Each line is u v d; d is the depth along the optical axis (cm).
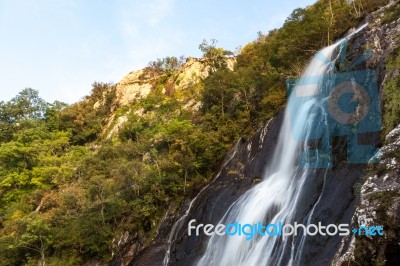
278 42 2997
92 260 2409
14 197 3512
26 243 2395
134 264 2123
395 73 1448
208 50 4862
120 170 2559
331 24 2528
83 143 4922
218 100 3117
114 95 5550
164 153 2786
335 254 1099
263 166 2025
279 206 1577
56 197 2953
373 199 910
